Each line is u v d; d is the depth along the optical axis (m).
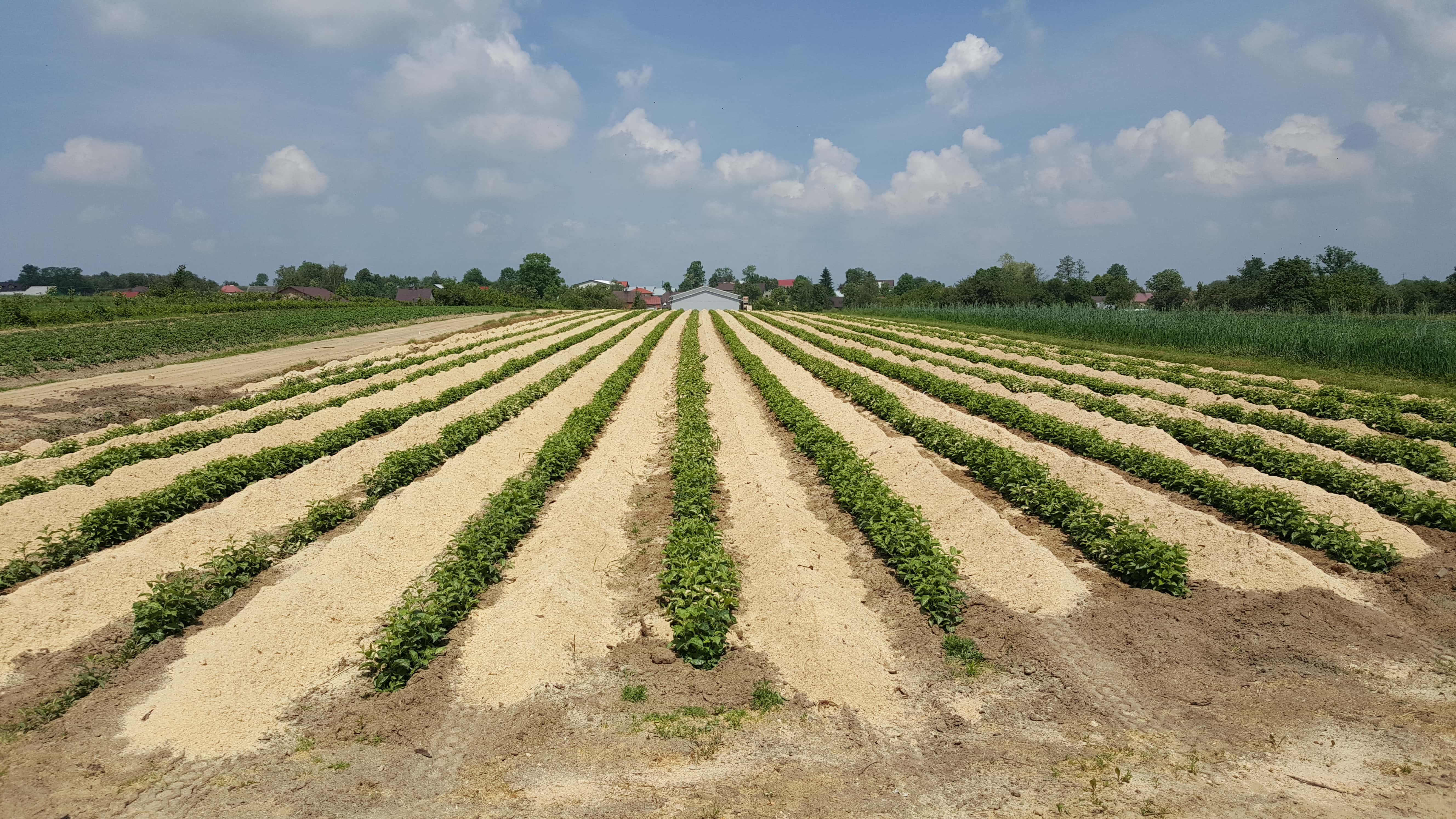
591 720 8.52
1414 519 13.78
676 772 7.64
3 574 12.02
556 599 10.58
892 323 77.88
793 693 8.95
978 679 9.26
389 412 23.36
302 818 7.02
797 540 12.79
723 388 31.95
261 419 23.05
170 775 7.58
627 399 29.78
